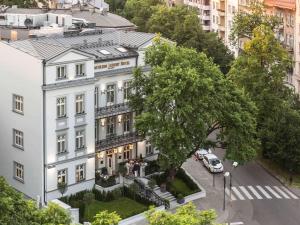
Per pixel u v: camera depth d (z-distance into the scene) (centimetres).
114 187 8925
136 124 8650
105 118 9219
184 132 8488
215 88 8869
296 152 9806
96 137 9188
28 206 5541
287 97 11088
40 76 8331
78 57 8581
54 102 8469
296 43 13188
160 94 8356
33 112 8538
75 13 14200
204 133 8662
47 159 8519
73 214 7819
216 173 10294
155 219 5109
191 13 15300
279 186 9931
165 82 8412
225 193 9350
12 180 9031
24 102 8650
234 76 11081
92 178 9006
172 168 9056
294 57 13238
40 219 5475
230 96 9038
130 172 9281
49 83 8375
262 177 10288
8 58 8750
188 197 9038
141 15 16775
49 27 11256
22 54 8519
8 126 8962
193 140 8744
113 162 9412
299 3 12988
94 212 8319
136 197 8756
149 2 18150
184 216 5144
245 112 9050
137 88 8938
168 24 15100
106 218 5069
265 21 12456
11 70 8744
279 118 10144
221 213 8794
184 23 14525
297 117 10094
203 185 9788
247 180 10131
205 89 8519
